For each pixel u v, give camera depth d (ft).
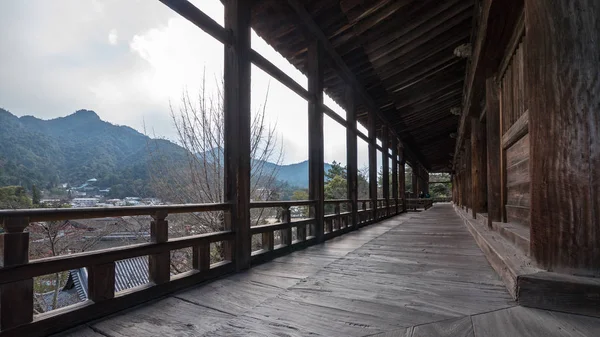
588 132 6.20
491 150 15.01
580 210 6.30
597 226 6.16
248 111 12.14
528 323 5.80
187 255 23.63
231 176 11.45
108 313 7.06
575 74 6.31
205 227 23.45
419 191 72.69
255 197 26.43
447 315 6.43
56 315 6.18
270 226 13.07
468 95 20.04
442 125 40.09
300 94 16.31
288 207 14.62
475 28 15.69
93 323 6.59
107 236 25.89
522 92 10.93
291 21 16.17
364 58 22.33
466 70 21.44
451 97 29.99
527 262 7.99
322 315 6.70
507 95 13.28
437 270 10.36
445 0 16.71
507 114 13.32
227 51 11.88
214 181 23.73
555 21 6.53
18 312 5.70
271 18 16.25
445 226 24.82
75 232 22.43
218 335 5.90
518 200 11.98
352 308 7.06
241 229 11.30
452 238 17.97
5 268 5.56
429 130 42.24
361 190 87.10
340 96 26.66
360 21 17.65
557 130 6.51
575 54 6.31
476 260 11.80
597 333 5.30
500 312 6.42
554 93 6.53
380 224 27.66
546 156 6.68
